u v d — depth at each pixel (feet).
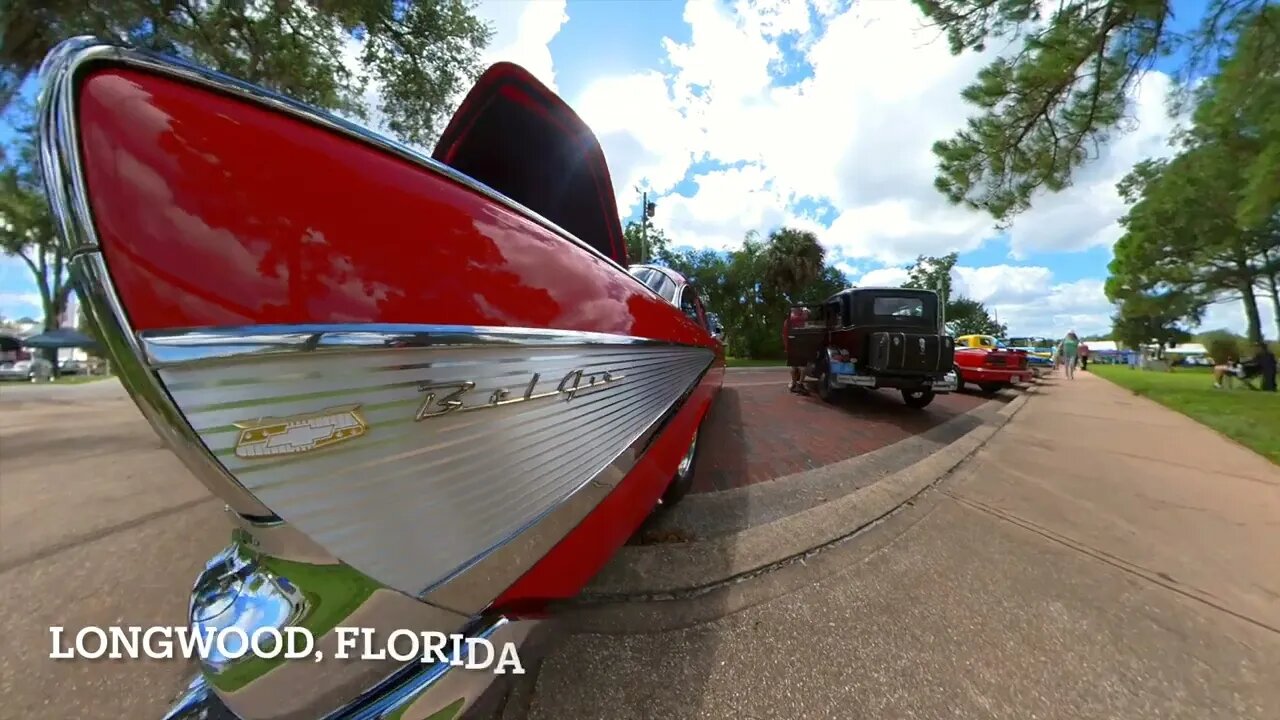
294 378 2.74
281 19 23.71
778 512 10.16
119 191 2.41
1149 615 6.94
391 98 30.58
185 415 2.52
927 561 8.41
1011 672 5.83
